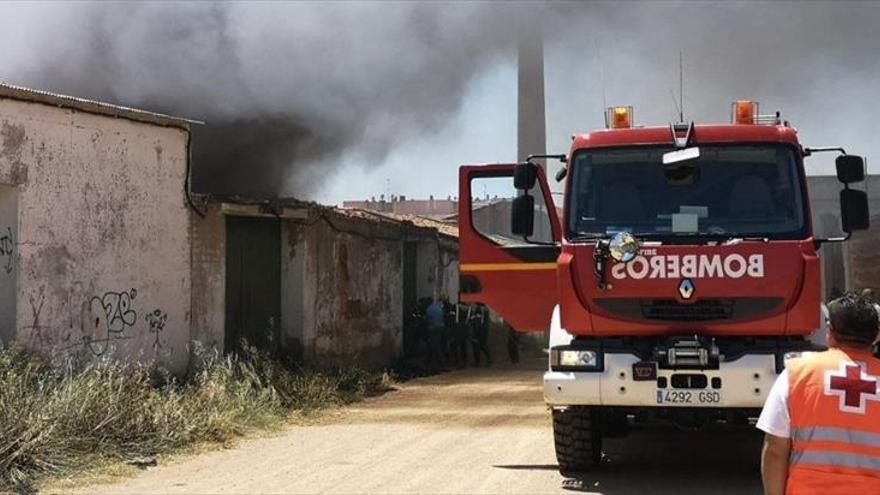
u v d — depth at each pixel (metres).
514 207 7.23
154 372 10.85
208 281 12.08
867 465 3.22
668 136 6.99
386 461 7.88
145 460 7.70
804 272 6.39
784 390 3.37
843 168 6.94
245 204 12.60
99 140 10.35
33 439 7.15
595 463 7.41
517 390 13.93
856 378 3.29
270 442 8.89
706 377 6.42
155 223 11.17
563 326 6.68
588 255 6.64
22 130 9.35
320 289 14.54
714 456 8.20
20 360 8.81
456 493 6.61
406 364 17.58
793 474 3.31
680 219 6.82
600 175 7.02
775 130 6.91
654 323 6.52
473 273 7.70
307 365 13.73
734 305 6.45
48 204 9.68
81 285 10.08
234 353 12.21
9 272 9.38
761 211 6.78
